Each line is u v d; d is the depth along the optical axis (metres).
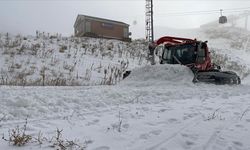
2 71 15.89
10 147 3.89
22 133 4.46
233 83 13.41
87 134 4.63
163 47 14.86
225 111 6.84
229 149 4.30
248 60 34.41
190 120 5.82
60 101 6.77
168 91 9.26
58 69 17.55
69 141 4.17
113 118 5.74
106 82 15.23
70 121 5.39
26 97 6.72
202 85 11.73
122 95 8.19
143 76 12.60
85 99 7.27
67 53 21.17
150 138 4.59
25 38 24.34
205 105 7.50
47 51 20.70
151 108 6.88
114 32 38.22
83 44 24.73
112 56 22.92
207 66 13.98
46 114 5.82
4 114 5.54
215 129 5.25
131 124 5.31
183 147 4.30
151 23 31.81
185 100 8.26
